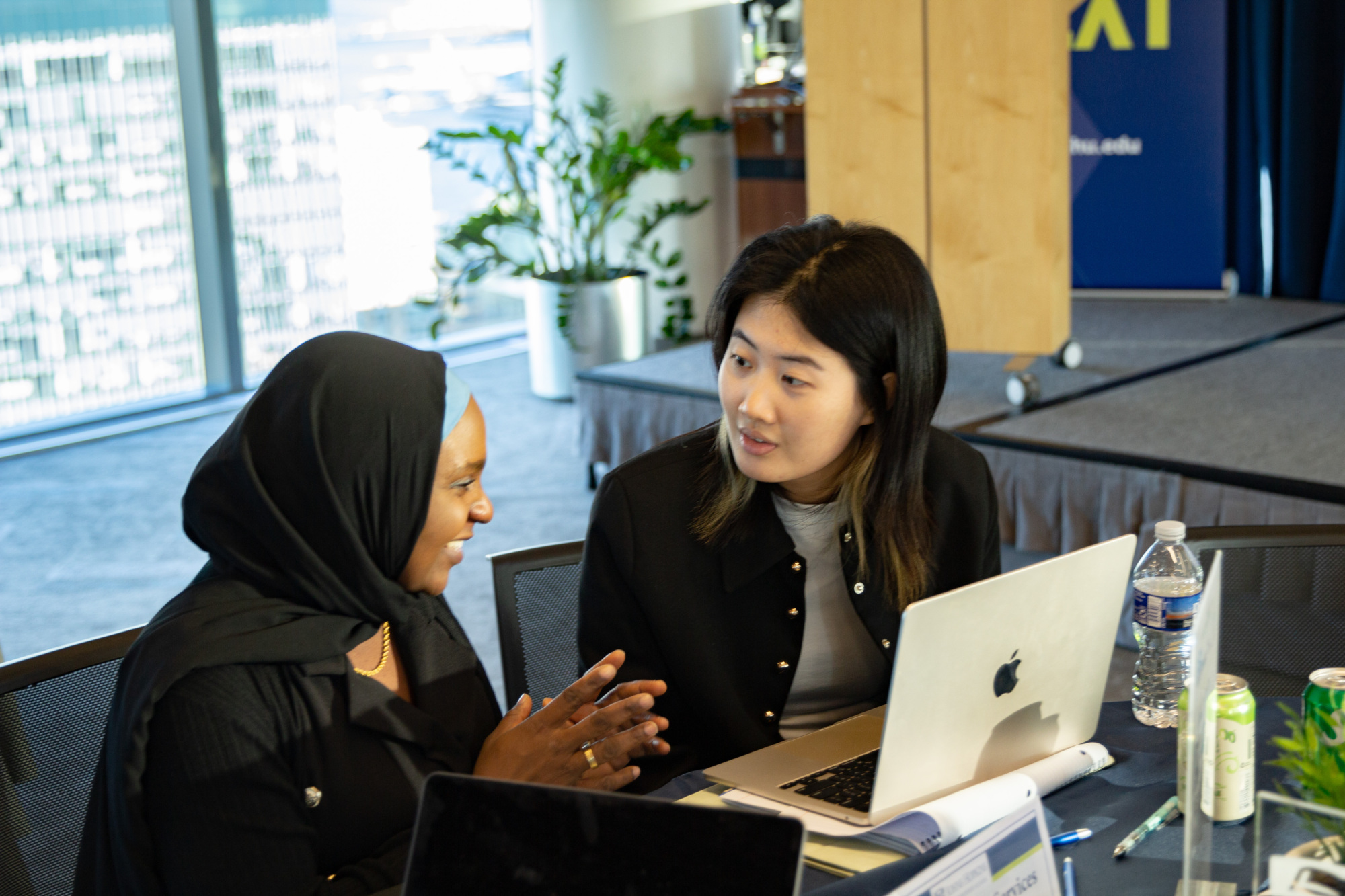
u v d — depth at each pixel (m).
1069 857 1.19
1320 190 6.11
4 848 1.44
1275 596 1.83
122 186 6.16
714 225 6.93
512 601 1.87
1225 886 1.11
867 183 4.73
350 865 1.38
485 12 7.01
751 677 1.66
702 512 1.64
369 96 6.79
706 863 0.91
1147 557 1.74
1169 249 6.27
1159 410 4.35
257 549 1.37
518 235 7.38
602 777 1.40
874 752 1.37
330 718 1.37
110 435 6.08
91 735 1.52
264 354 6.76
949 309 4.71
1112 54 6.10
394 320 7.19
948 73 4.49
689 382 4.95
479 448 1.45
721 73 6.72
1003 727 1.28
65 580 4.33
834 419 1.46
